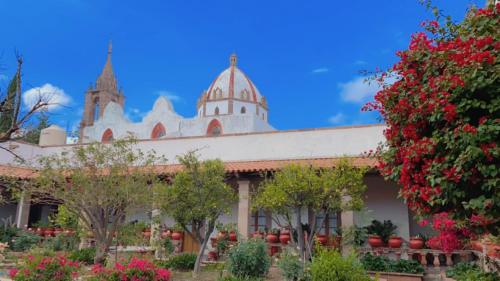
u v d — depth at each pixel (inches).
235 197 503.8
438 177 186.9
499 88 177.8
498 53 183.8
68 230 617.3
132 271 346.3
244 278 408.2
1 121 382.9
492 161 174.6
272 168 589.6
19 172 716.7
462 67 182.5
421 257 525.0
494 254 294.0
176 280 441.4
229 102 1582.2
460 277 364.8
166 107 1348.4
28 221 823.1
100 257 432.1
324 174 443.5
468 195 186.4
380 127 643.5
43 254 392.5
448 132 186.2
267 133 708.7
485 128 172.1
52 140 968.9
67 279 366.0
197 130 1207.6
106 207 449.1
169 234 598.5
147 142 775.7
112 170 448.1
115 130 1358.3
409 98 213.9
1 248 545.3
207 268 516.4
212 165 482.9
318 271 301.1
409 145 211.6
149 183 517.0
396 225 592.7
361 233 542.0
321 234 601.9
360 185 446.9
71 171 462.3
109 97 2209.6
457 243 269.4
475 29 208.8
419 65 220.7
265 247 437.4
